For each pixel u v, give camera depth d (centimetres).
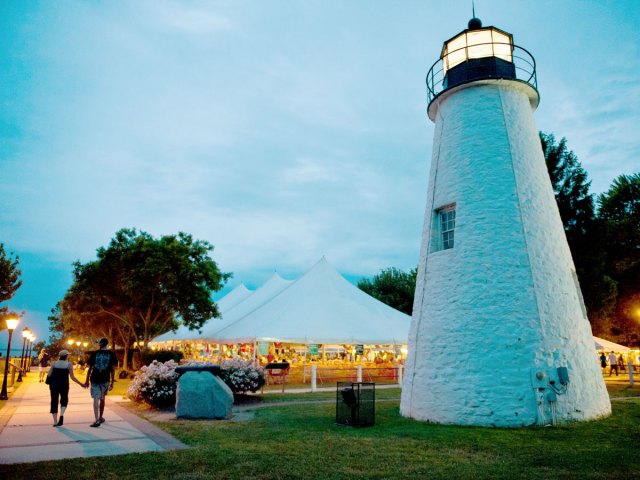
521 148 1020
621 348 2117
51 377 826
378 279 4206
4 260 2562
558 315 920
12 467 518
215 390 934
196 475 494
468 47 1086
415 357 990
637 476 505
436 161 1098
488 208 961
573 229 2319
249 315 1972
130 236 2086
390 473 514
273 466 537
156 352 1809
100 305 2144
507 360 863
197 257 2116
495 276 913
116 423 844
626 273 2638
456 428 821
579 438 721
